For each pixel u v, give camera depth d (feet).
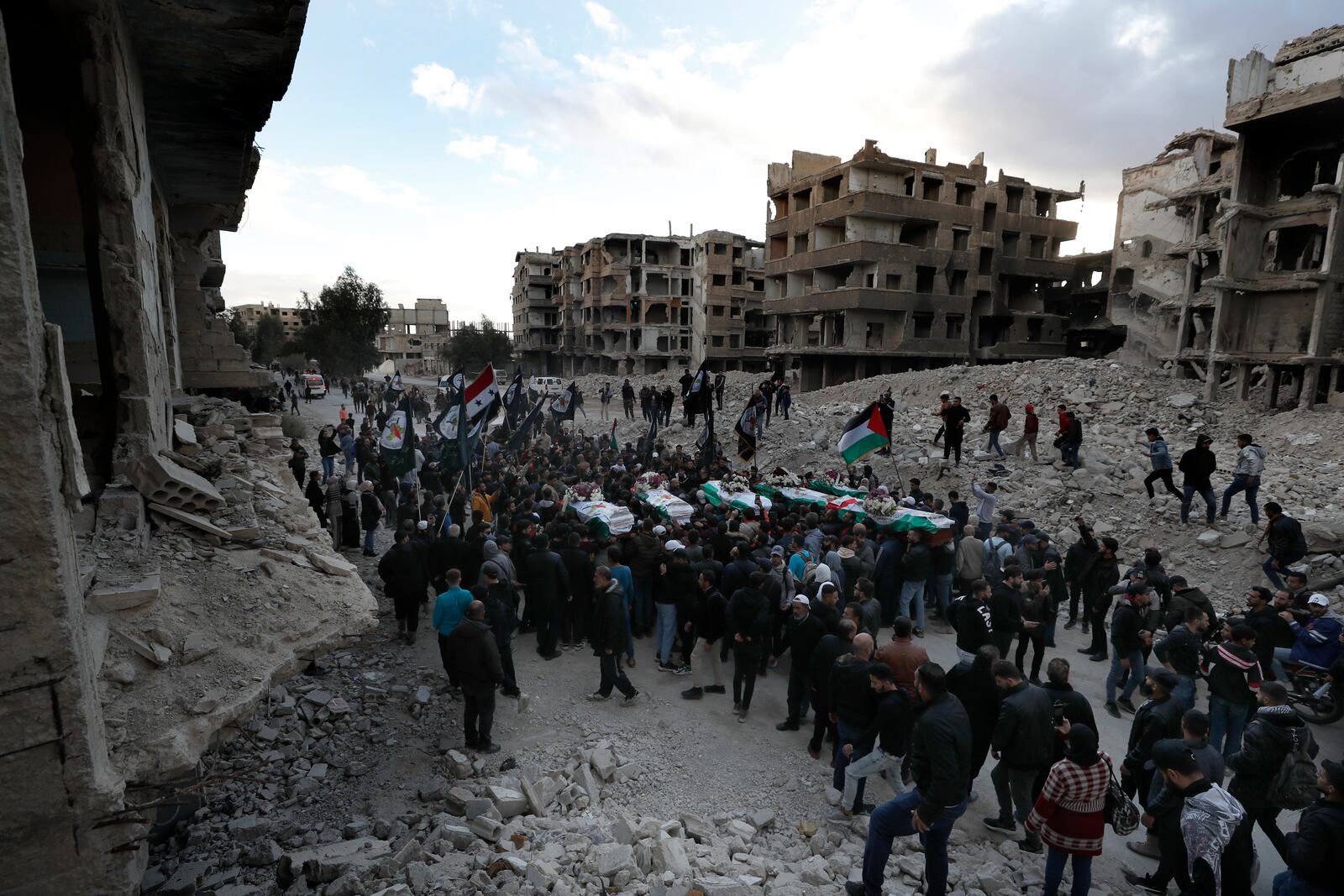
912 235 147.13
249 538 20.21
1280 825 22.86
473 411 48.55
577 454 64.03
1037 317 156.15
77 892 10.12
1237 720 23.04
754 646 27.55
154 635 14.83
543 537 33.24
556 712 28.53
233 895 18.25
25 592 9.27
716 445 74.84
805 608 26.76
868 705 22.12
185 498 19.93
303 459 46.39
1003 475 59.16
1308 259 83.35
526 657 33.73
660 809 22.63
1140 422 77.15
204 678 14.49
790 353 149.07
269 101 27.12
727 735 27.20
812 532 37.76
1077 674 32.22
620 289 214.48
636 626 36.47
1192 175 114.32
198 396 38.55
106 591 14.88
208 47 22.59
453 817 21.35
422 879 17.65
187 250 48.93
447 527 36.78
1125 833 16.90
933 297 138.92
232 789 23.15
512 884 17.25
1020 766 20.16
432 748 25.88
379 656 33.17
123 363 19.81
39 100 24.99
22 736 9.43
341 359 170.71
